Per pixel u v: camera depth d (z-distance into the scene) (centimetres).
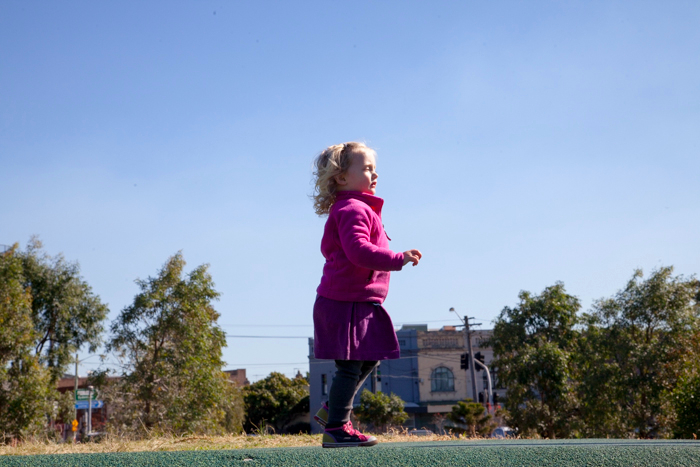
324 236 257
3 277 1777
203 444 578
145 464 162
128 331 1825
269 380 4053
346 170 261
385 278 255
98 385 1805
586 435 1862
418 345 3538
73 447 587
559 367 1948
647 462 162
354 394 244
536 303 2148
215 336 1912
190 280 1897
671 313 1853
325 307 242
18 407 1551
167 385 1784
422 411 3391
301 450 182
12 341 1614
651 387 1758
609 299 1994
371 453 169
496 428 2247
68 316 2138
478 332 3581
